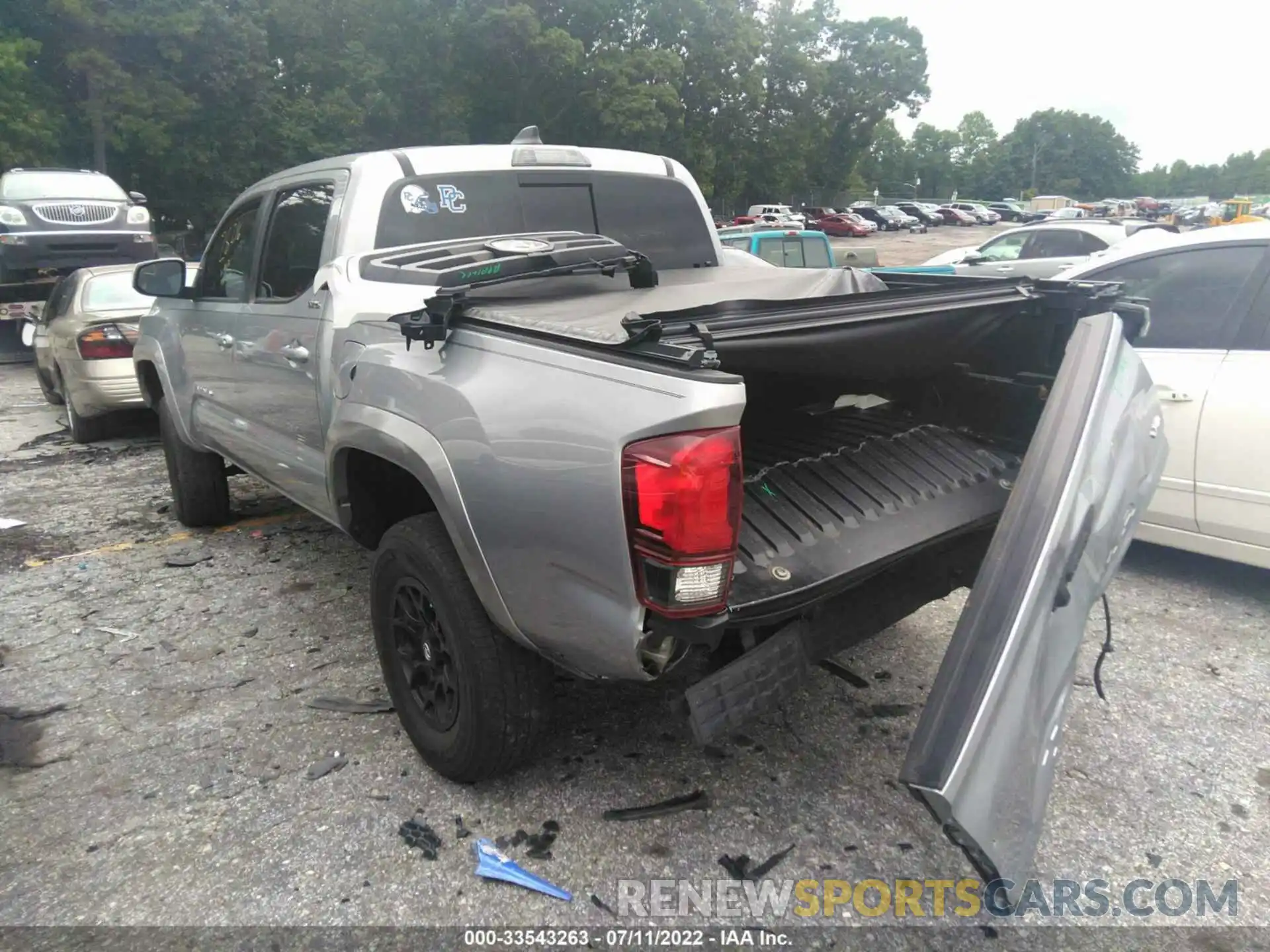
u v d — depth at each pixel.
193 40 27.55
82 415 8.05
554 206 4.02
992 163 132.12
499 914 2.45
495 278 3.04
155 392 5.80
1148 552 5.05
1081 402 2.29
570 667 2.52
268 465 4.23
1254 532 4.18
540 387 2.39
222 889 2.54
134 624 4.27
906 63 67.81
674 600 2.15
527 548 2.40
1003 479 3.17
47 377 9.36
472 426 2.52
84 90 28.19
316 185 3.86
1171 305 4.56
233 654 3.95
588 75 40.59
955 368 3.46
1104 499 2.37
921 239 55.47
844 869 2.62
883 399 3.72
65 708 3.51
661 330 2.22
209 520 5.69
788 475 2.99
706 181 51.50
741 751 3.16
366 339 3.16
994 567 2.05
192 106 28.20
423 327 2.64
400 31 35.47
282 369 3.82
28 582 4.83
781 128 59.62
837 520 2.76
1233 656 3.81
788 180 60.72
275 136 31.33
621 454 2.16
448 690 2.88
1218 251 4.45
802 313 2.56
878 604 2.76
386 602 3.03
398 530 2.90
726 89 50.69
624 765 3.08
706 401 2.06
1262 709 3.40
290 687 3.64
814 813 2.84
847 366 2.91
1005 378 3.34
